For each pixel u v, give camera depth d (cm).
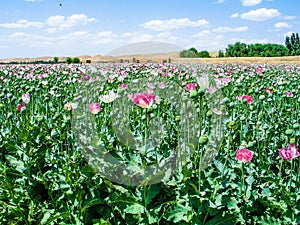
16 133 498
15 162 419
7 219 398
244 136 468
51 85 927
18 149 425
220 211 332
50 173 405
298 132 470
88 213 356
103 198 361
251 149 439
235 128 429
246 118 537
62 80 1051
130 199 331
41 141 439
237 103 675
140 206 331
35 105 673
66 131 419
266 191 365
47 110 586
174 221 321
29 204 407
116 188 341
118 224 349
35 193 411
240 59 3756
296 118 614
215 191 329
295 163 434
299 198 335
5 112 602
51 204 399
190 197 323
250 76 1253
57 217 354
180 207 329
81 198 350
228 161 406
